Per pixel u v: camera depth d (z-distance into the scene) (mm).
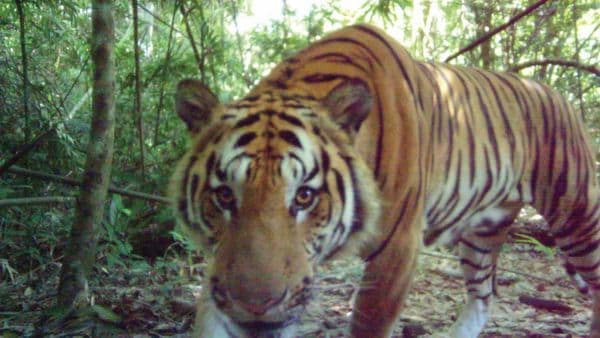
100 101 2223
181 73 3455
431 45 4859
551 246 3795
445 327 2488
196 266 2910
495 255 2393
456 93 2031
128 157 3387
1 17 3350
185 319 2309
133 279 2768
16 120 3057
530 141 2205
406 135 1774
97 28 2223
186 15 3211
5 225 2885
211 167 1530
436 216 2023
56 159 2992
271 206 1464
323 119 1597
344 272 2801
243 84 4203
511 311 2719
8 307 2398
